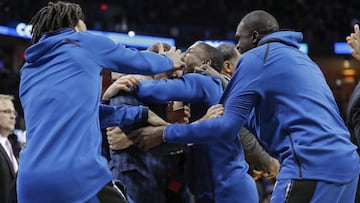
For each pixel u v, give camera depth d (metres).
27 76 2.97
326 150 2.94
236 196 3.37
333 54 18.81
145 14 21.27
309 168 2.94
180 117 3.50
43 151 2.75
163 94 3.31
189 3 21.97
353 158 3.01
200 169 3.44
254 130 3.29
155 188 3.32
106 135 3.60
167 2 21.89
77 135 2.77
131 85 3.36
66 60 2.88
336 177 2.93
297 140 3.00
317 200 2.93
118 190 2.91
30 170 2.74
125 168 3.31
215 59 3.66
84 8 19.58
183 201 3.45
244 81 3.11
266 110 3.11
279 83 3.06
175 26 20.95
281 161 3.11
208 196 3.41
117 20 19.64
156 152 3.31
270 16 3.38
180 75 3.50
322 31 20.17
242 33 3.39
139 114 3.22
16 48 18.30
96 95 2.88
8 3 17.59
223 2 22.23
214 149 3.39
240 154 3.47
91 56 2.91
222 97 3.25
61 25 3.03
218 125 3.10
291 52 3.16
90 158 2.77
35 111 2.84
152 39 18.70
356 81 19.02
